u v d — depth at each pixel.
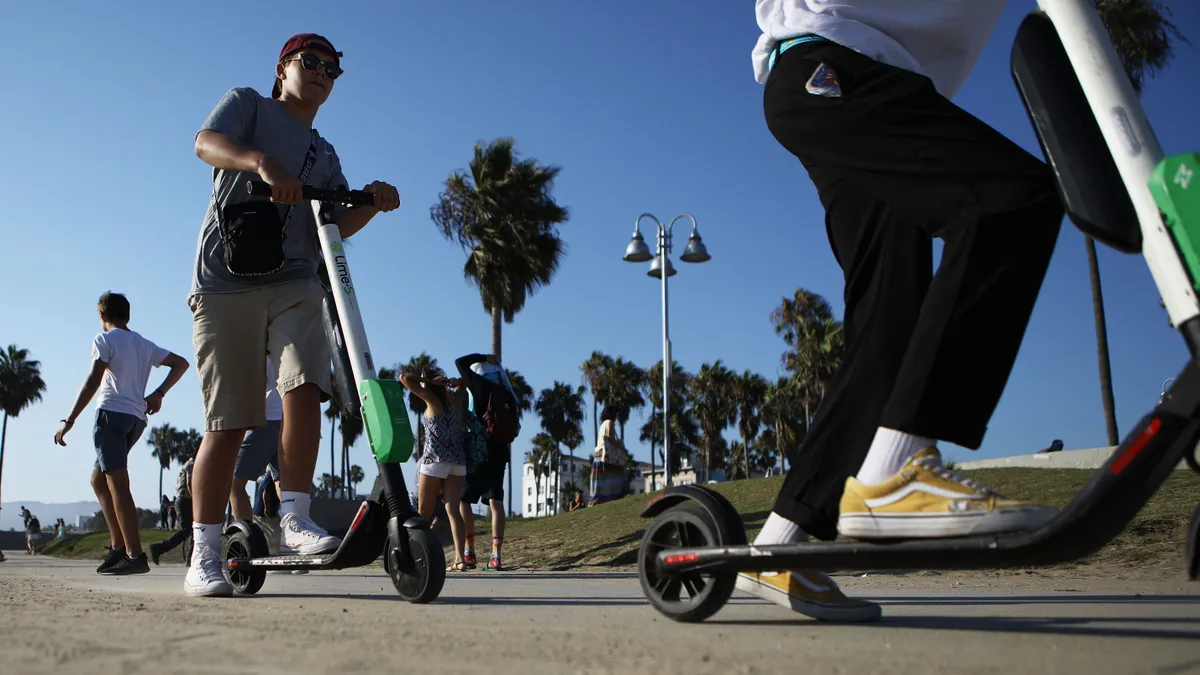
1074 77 1.39
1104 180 1.32
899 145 1.70
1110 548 5.14
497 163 28.02
